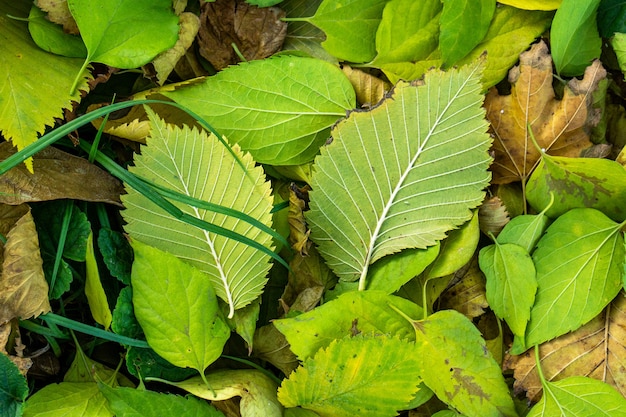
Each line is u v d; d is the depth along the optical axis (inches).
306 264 23.7
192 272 22.5
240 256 23.0
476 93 23.0
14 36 22.6
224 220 23.0
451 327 23.0
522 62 23.7
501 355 23.8
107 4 22.4
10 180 22.5
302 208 23.3
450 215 23.3
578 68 24.2
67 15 22.7
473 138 23.1
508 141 24.1
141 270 22.3
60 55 22.8
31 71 22.5
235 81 23.3
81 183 23.0
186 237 22.8
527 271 23.2
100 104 23.0
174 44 23.0
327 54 24.2
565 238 23.4
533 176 23.9
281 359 23.6
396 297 23.0
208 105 23.3
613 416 22.9
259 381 23.2
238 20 23.7
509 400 23.0
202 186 22.9
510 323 23.3
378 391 22.7
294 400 22.8
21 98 22.2
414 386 22.6
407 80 24.1
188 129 22.7
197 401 22.6
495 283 23.5
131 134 23.1
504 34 23.9
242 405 22.7
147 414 22.2
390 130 23.0
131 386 23.3
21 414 22.0
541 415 23.1
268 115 23.5
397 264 23.5
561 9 23.0
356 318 22.9
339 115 23.7
